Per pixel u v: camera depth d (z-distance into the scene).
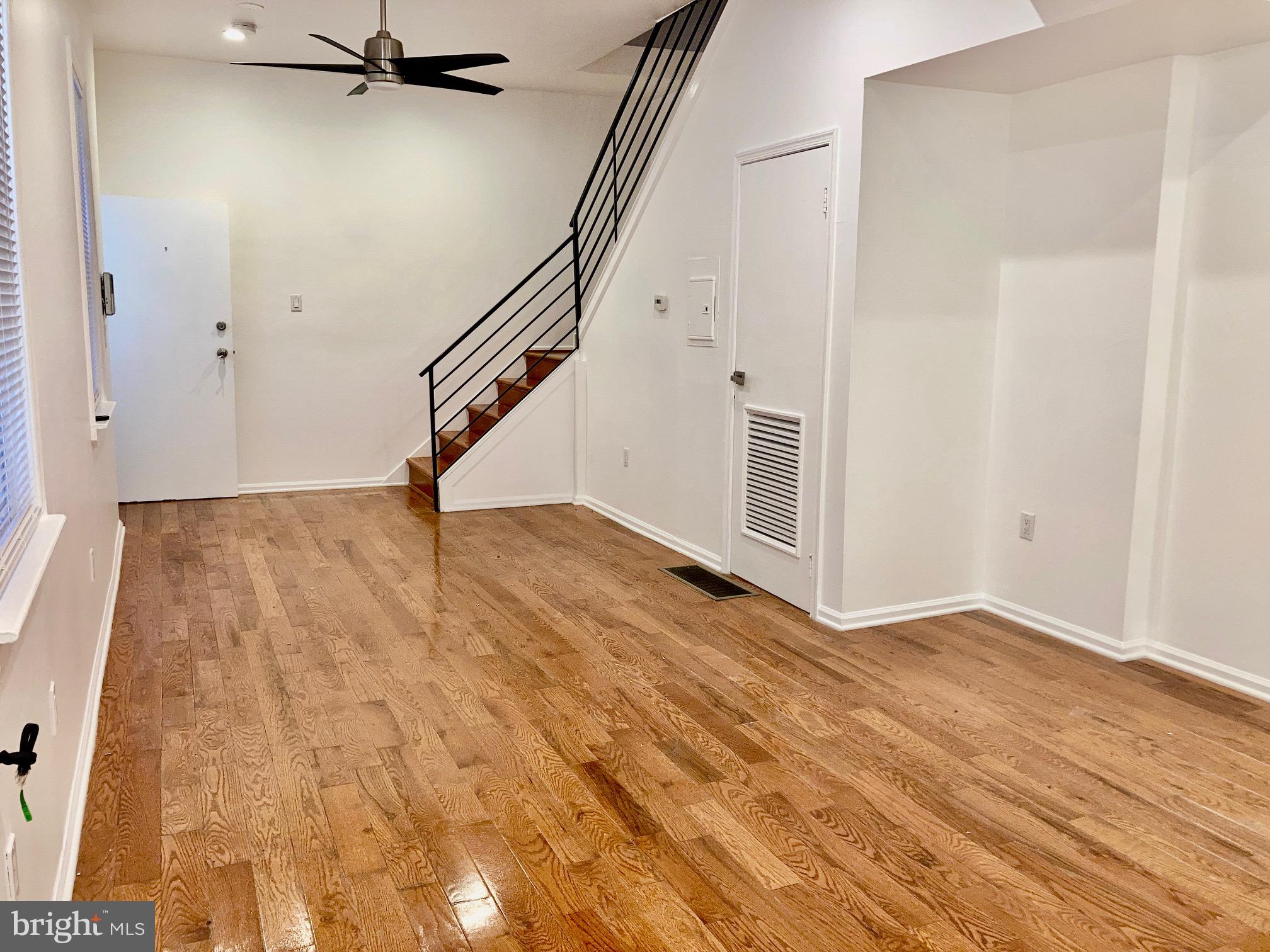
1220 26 2.92
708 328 4.80
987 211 3.95
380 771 2.75
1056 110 3.71
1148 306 3.41
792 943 2.02
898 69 3.46
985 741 2.96
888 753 2.88
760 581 4.54
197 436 6.39
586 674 3.49
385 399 6.92
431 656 3.65
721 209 4.62
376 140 6.64
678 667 3.56
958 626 4.04
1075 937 2.04
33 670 1.97
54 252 2.64
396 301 6.84
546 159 7.08
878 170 3.69
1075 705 3.23
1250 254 3.21
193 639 3.80
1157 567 3.61
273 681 3.39
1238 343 3.27
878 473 3.93
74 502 2.86
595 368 6.19
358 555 5.11
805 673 3.51
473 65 3.89
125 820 2.46
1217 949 2.01
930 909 2.14
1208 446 3.40
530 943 2.01
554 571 4.84
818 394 4.00
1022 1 2.98
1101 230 3.57
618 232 5.86
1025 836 2.44
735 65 4.45
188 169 6.24
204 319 6.28
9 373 1.97
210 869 2.25
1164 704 3.24
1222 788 2.68
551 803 2.58
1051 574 3.91
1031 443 3.95
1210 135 3.28
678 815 2.53
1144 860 2.34
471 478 6.25
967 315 3.99
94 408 3.83
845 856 2.34
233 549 5.20
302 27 5.34
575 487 6.51
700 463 4.99
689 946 2.01
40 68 2.55
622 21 5.22
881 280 3.79
